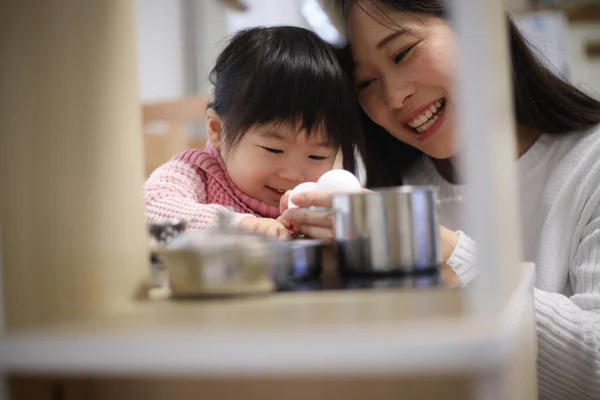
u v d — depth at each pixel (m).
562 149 1.31
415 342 0.36
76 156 0.53
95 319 0.47
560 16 2.70
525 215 1.31
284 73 1.21
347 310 0.45
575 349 0.86
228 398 0.49
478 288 0.41
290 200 0.82
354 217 0.64
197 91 3.38
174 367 0.39
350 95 1.30
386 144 1.54
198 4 3.39
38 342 0.42
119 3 0.59
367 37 1.27
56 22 0.53
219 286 0.54
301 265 0.63
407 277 0.63
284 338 0.38
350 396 0.47
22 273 0.48
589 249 1.14
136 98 0.61
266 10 3.24
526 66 1.30
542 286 1.20
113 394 0.51
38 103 0.51
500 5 0.48
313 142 1.22
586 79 2.67
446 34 1.24
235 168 1.24
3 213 0.48
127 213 0.57
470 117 0.40
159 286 0.66
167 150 2.05
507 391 0.37
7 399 0.44
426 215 0.64
